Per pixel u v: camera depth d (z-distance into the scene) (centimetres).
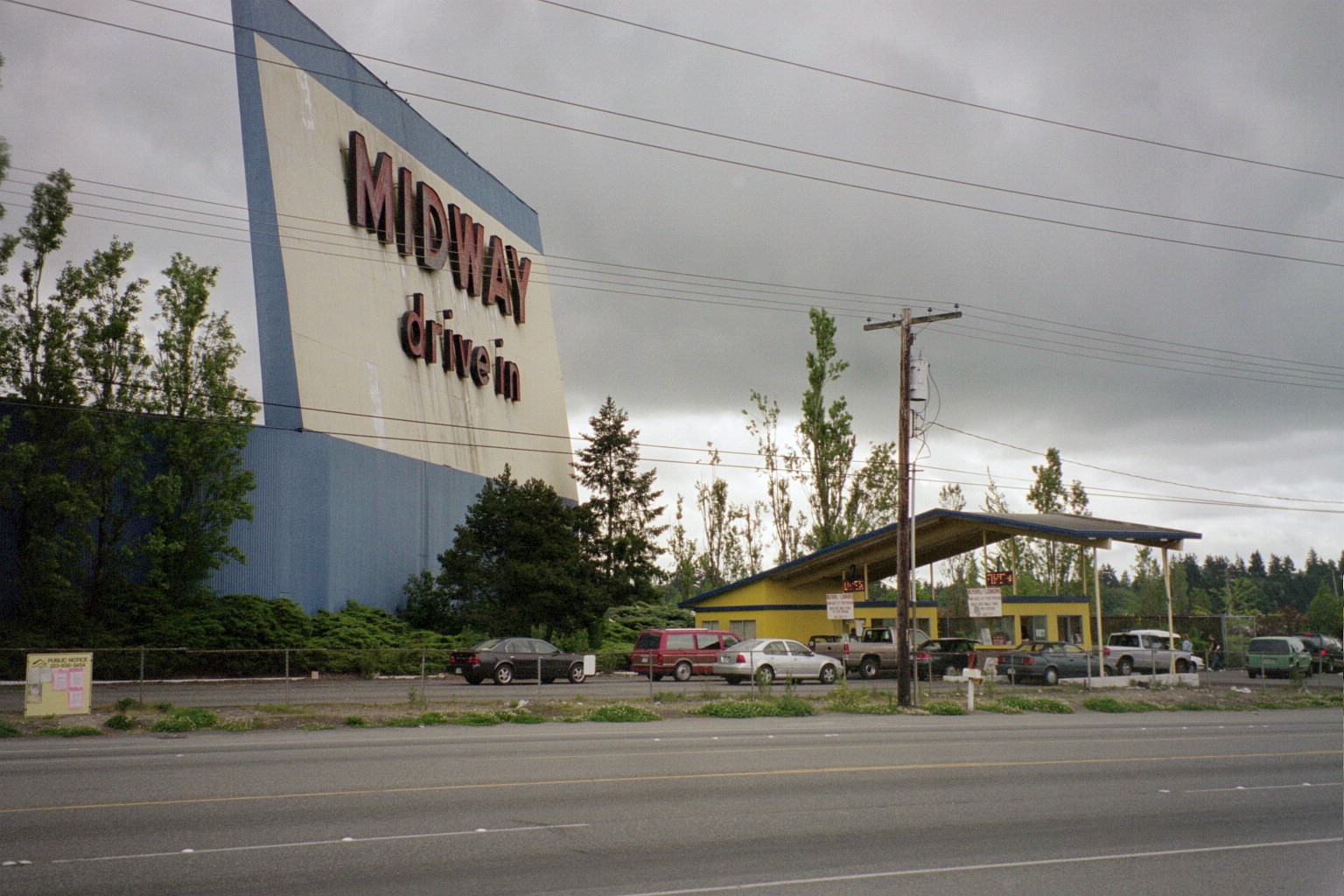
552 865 873
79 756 1623
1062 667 3969
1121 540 3944
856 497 5200
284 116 4509
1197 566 16638
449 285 5906
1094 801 1267
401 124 5553
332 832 993
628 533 6406
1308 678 4538
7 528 3544
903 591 2912
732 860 905
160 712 2369
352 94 5078
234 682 3444
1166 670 4512
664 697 2959
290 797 1191
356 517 4650
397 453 5059
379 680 3725
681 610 6044
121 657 3322
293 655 3656
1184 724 2522
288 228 4428
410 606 4838
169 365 3838
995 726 2359
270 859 877
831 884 827
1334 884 863
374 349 4991
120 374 3731
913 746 1847
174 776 1364
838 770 1489
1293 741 2062
